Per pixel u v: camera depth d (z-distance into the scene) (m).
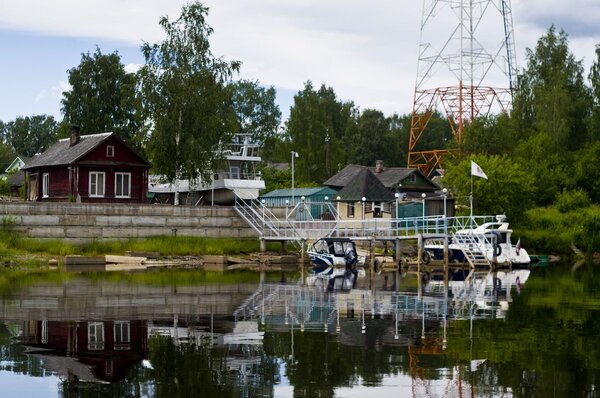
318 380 35.31
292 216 140.00
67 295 66.31
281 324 50.84
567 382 35.44
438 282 85.94
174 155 133.50
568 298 68.19
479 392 33.69
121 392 33.22
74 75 185.38
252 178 154.38
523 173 140.50
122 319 52.44
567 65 196.38
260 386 34.19
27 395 32.78
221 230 128.88
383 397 32.75
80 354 40.53
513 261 115.69
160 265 112.75
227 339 44.97
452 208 146.00
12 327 48.56
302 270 106.62
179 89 133.12
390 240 116.12
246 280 86.31
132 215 122.19
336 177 171.38
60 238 116.75
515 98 197.62
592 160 173.12
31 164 141.38
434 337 46.22
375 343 44.09
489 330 49.12
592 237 144.75
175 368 37.47
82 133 183.50
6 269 98.75
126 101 138.88
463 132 178.62
